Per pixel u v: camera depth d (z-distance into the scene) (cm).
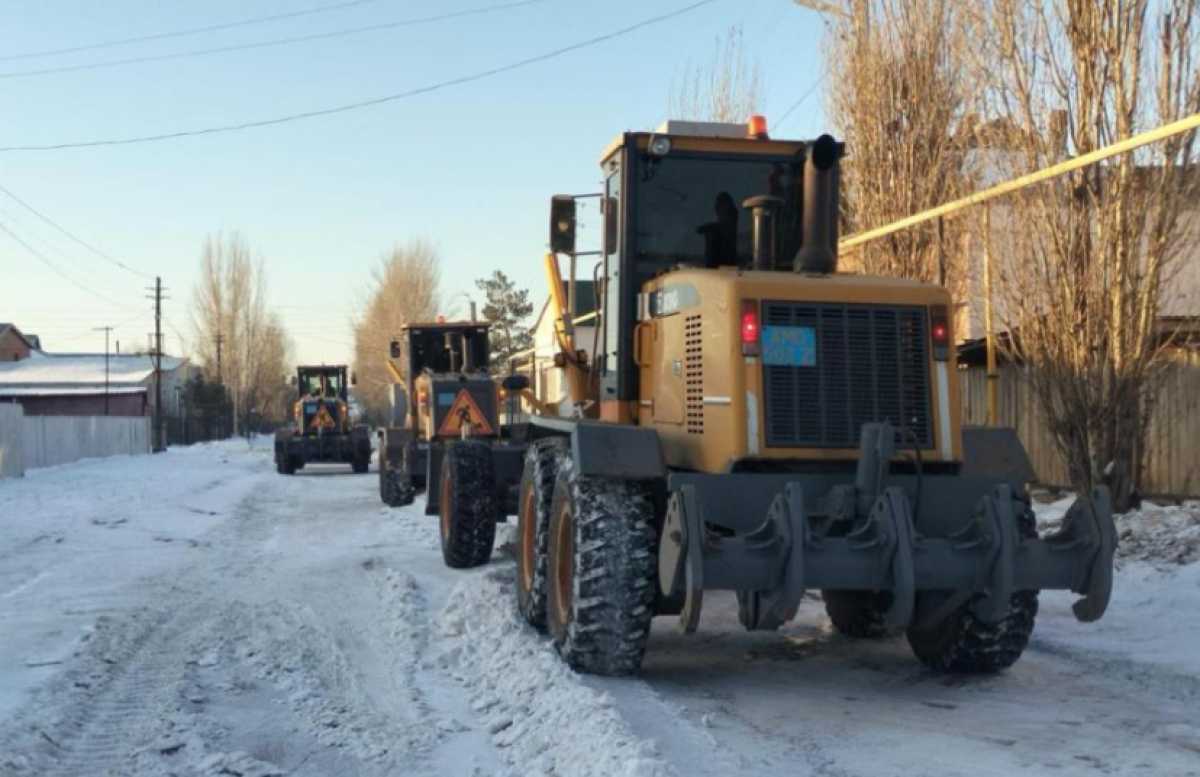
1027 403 1523
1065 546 575
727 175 750
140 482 2556
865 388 616
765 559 554
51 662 696
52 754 525
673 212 743
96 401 6100
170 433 6259
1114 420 1091
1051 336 1120
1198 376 1343
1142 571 908
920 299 630
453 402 1518
